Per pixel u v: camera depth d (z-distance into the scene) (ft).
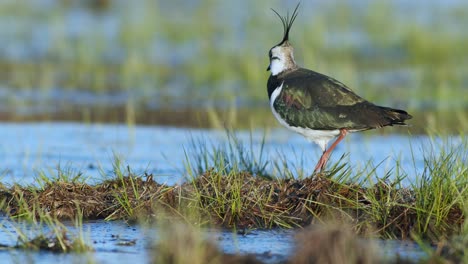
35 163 44.93
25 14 100.22
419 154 47.24
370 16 95.30
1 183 37.22
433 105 64.90
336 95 38.01
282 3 103.45
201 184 36.17
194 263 27.58
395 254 30.01
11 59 80.94
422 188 34.17
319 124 37.93
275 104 39.65
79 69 77.51
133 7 104.27
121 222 34.83
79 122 58.85
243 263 28.55
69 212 35.40
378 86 70.28
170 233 29.14
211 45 82.58
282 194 35.19
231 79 73.56
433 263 28.40
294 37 85.66
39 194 36.01
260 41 84.43
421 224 32.78
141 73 75.15
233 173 36.06
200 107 64.44
